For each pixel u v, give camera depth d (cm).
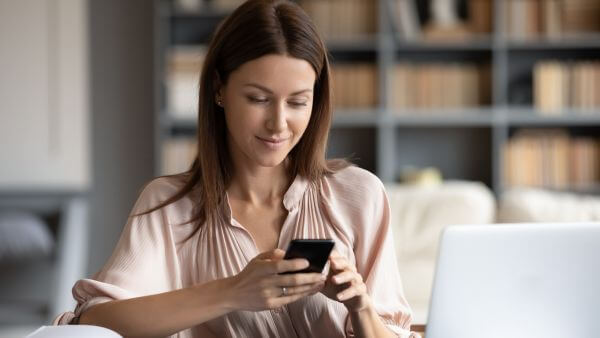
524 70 581
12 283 568
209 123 165
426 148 588
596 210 392
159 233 167
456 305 142
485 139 583
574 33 550
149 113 581
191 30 578
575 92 551
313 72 154
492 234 141
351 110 554
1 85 556
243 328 162
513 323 143
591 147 557
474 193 405
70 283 505
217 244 165
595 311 144
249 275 141
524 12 550
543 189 558
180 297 147
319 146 167
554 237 143
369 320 150
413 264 381
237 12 155
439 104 557
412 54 577
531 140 558
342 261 146
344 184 172
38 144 559
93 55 577
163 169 548
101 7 575
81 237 522
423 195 402
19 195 527
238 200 168
